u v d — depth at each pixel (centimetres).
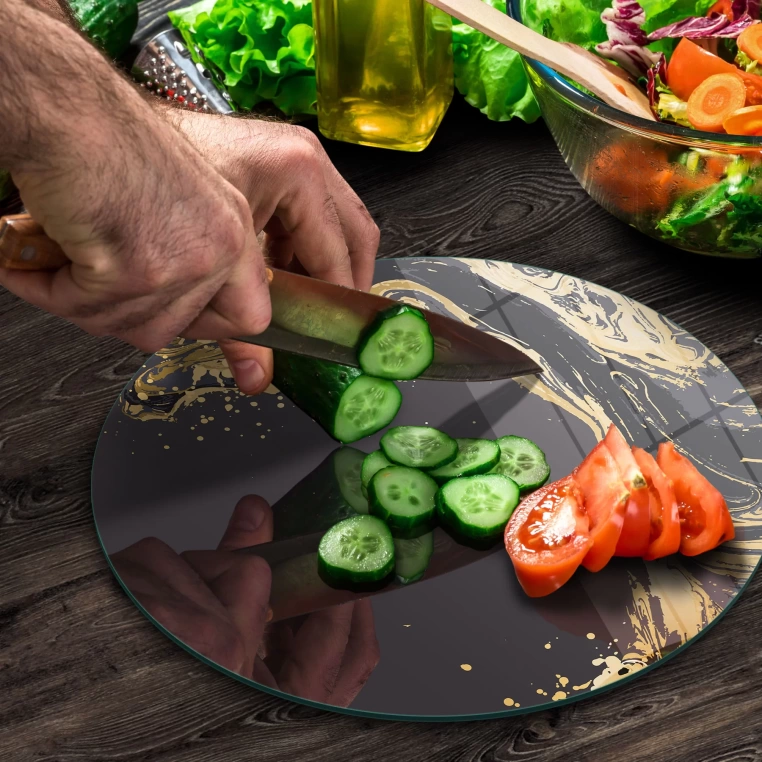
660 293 105
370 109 112
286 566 91
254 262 85
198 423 97
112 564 91
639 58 108
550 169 114
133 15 120
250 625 88
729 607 88
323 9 108
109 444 96
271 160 93
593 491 91
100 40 117
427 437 95
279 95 115
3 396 100
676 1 109
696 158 97
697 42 108
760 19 108
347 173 114
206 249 81
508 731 85
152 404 98
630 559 90
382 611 89
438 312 102
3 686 88
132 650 89
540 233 109
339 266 98
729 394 97
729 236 101
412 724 86
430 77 111
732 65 105
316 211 95
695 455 94
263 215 95
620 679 86
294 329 91
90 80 77
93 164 77
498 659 87
